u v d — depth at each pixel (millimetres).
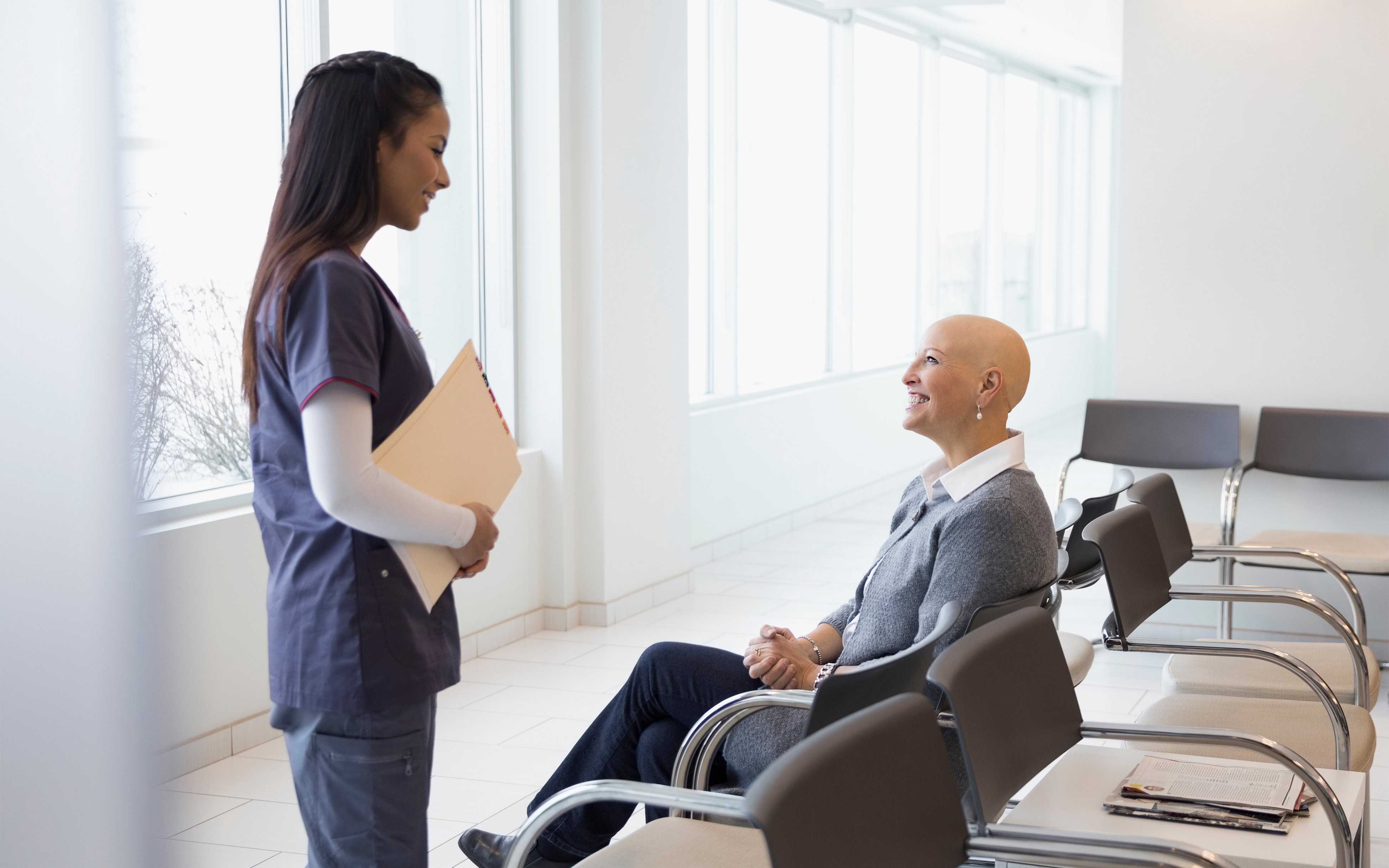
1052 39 9227
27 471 462
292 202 1589
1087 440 4930
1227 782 1785
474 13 4766
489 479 1719
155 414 3391
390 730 1586
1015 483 2033
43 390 464
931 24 8547
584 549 5066
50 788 471
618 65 4926
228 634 3531
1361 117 4480
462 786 3355
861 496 8102
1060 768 1879
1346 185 4520
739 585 5828
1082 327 12742
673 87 5320
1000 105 10305
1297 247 4605
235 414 3727
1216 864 1402
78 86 467
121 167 478
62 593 469
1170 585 2816
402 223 1677
